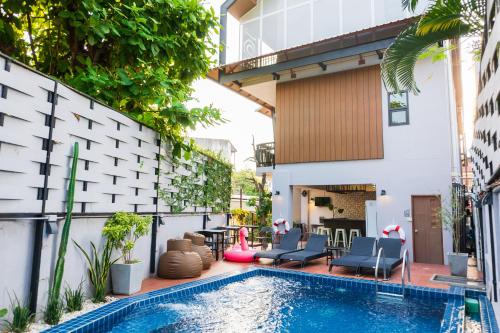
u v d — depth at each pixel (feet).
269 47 42.68
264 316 18.15
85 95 16.84
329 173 39.01
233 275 25.71
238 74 42.11
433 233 33.30
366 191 54.08
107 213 19.26
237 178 73.92
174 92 22.54
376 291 22.66
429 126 34.19
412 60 18.08
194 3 24.11
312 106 40.81
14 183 12.94
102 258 18.69
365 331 16.03
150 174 24.07
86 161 17.28
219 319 17.43
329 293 23.08
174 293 20.63
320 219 54.34
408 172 34.76
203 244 28.68
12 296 13.10
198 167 32.14
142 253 23.62
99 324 15.01
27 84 13.30
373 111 37.17
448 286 22.65
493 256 17.81
